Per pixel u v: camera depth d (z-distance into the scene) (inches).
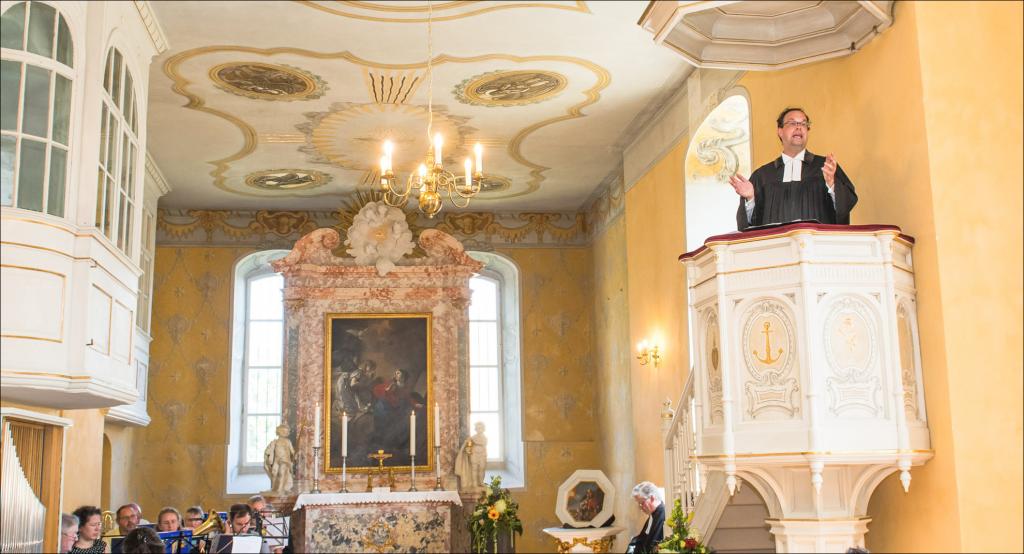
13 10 303.0
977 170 307.6
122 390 332.5
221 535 401.1
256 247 730.8
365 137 582.6
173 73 480.7
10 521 323.0
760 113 414.0
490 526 573.3
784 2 345.4
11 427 345.1
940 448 298.2
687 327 479.2
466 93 513.7
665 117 523.2
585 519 538.3
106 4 331.3
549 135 581.9
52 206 305.9
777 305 305.0
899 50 324.2
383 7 412.8
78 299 305.9
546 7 414.9
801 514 308.2
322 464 619.8
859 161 347.3
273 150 605.3
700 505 378.9
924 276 308.7
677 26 354.6
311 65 474.6
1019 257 303.6
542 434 732.0
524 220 764.0
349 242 652.1
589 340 750.5
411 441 619.2
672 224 505.7
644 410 550.6
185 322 709.9
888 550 323.9
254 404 736.3
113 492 614.9
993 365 297.7
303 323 636.1
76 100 318.0
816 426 289.4
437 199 394.6
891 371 295.7
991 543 287.9
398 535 589.3
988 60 314.2
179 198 704.4
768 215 336.5
